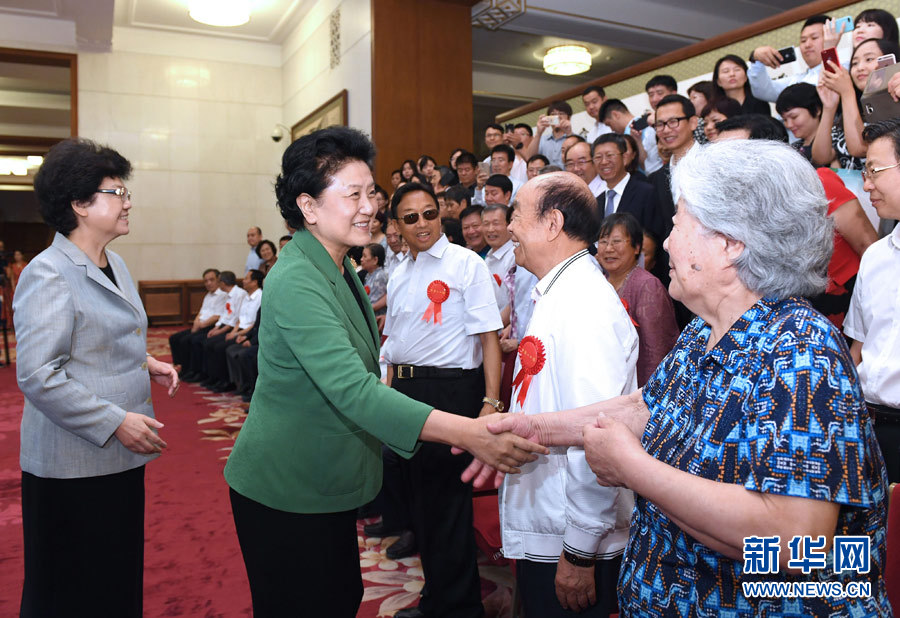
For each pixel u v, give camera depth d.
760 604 0.89
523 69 11.78
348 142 1.41
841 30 3.22
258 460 1.39
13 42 10.20
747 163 0.92
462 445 1.26
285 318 1.33
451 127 8.17
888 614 0.91
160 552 2.85
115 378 1.68
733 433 0.88
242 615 2.33
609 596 1.42
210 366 6.47
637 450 0.95
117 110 11.05
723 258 0.94
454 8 8.16
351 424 1.40
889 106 2.21
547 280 1.49
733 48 4.79
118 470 1.65
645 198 3.44
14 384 6.79
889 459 1.91
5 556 2.82
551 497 1.42
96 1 8.85
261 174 11.92
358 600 1.52
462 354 2.43
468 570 2.19
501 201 4.30
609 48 10.28
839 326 2.37
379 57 7.83
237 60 11.67
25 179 15.88
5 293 8.17
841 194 2.34
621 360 1.37
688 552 0.96
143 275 11.35
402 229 2.44
